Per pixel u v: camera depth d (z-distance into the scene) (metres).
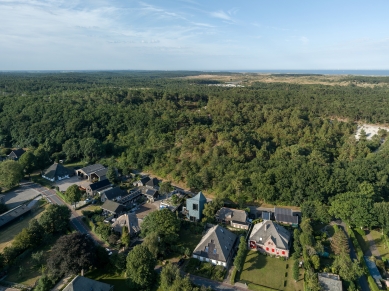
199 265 73.31
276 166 116.44
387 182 106.88
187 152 137.38
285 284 67.12
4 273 69.62
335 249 75.44
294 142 151.25
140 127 163.00
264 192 103.75
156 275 66.75
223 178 114.81
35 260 73.62
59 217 86.12
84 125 169.25
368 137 170.25
